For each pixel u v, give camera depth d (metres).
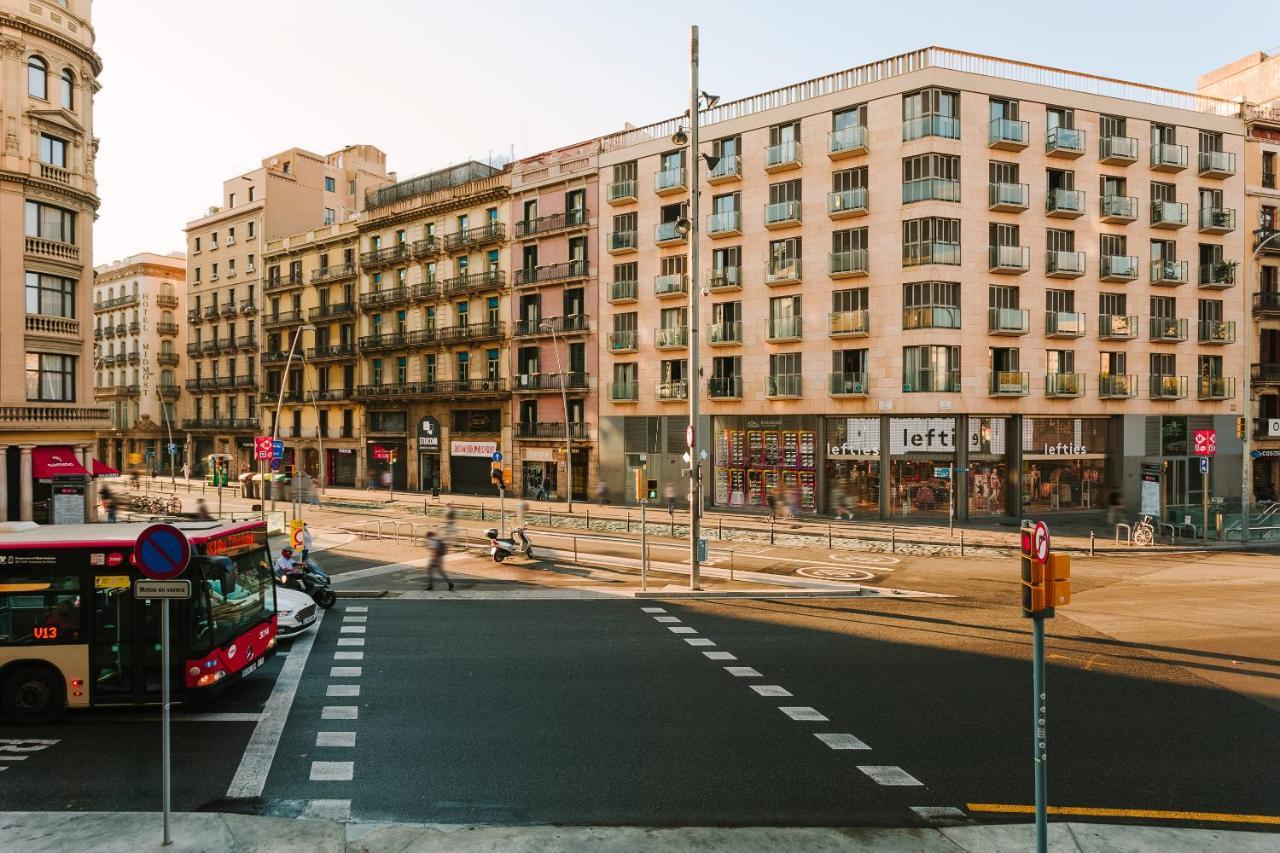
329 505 42.53
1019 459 33.88
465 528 31.50
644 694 10.74
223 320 64.44
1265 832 6.79
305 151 63.38
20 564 9.77
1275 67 41.16
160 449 70.00
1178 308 36.44
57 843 6.56
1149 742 8.91
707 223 37.81
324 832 6.78
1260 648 12.99
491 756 8.58
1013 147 33.22
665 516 34.94
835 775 8.05
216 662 9.98
